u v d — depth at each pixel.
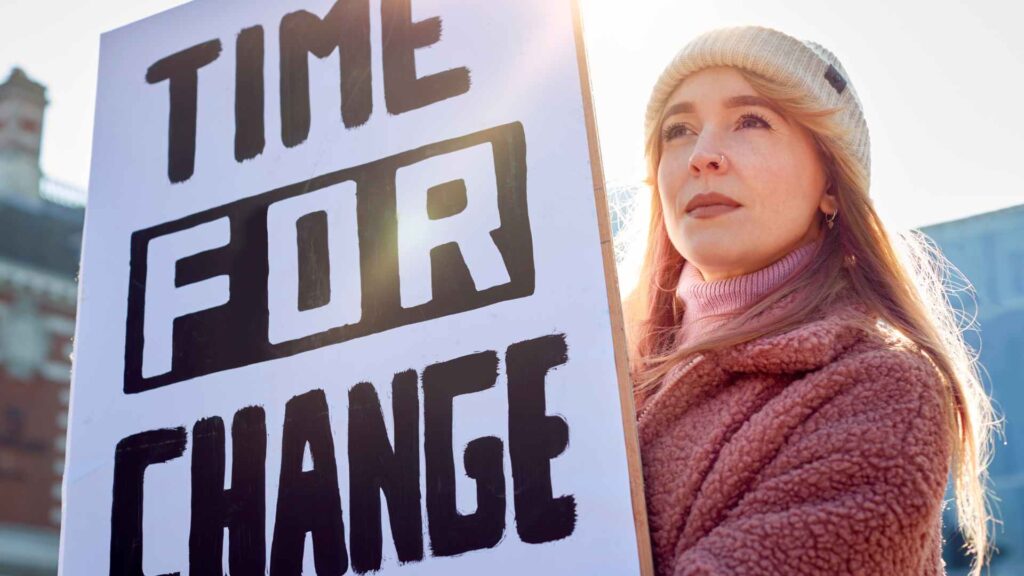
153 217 1.50
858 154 1.35
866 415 1.13
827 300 1.29
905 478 1.08
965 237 7.77
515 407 1.20
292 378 1.33
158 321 1.44
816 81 1.33
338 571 1.23
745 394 1.22
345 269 1.35
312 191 1.41
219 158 1.49
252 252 1.42
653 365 1.45
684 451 1.22
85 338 1.47
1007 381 7.49
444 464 1.22
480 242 1.28
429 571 1.19
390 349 1.29
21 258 14.69
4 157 15.06
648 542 1.11
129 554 1.35
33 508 14.11
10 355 14.34
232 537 1.30
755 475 1.14
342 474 1.27
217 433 1.35
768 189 1.31
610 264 1.22
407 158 1.36
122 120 1.57
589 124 1.28
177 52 1.57
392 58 1.42
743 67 1.33
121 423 1.41
